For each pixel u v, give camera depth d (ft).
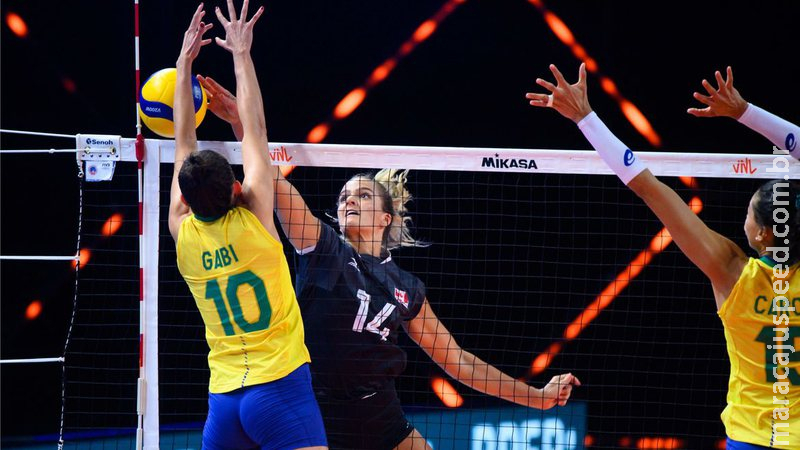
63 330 60.90
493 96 61.62
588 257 65.36
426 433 52.08
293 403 27.78
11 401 58.95
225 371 28.37
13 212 59.62
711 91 29.09
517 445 55.26
